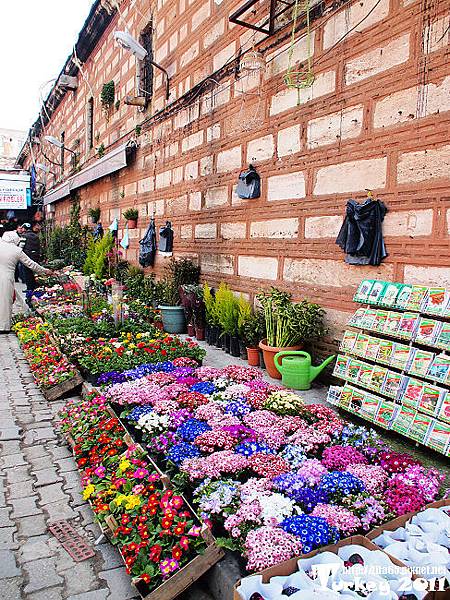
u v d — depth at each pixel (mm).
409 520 2711
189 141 9414
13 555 3014
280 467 3293
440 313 4027
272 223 6785
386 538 2533
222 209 8188
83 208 19219
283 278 6578
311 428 3957
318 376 5891
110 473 3652
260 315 6613
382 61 4938
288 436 3963
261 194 7031
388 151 4883
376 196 5016
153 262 11555
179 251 10031
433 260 4422
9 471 4082
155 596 2527
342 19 5426
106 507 3176
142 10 12109
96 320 8070
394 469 3383
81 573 2865
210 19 8516
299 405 4488
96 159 17141
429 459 3863
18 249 9352
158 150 11117
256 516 2730
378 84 4984
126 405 4535
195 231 9250
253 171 7098
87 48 17656
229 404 4414
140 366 5699
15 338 8969
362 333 4898
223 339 7629
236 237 7754
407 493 3000
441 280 4363
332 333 5699
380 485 3176
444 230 4332
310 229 6023
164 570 2582
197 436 3756
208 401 4547
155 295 10031
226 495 2900
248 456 3480
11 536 3205
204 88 8711
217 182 8344
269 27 6617
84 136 19109
